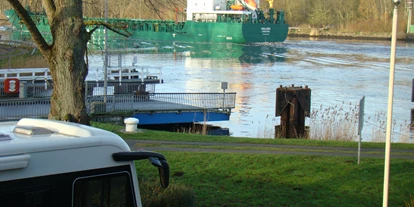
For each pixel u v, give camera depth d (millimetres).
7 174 5383
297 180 15375
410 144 22344
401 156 19516
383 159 17797
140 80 46531
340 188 14828
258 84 61312
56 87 13398
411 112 43906
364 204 13703
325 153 19266
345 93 55125
